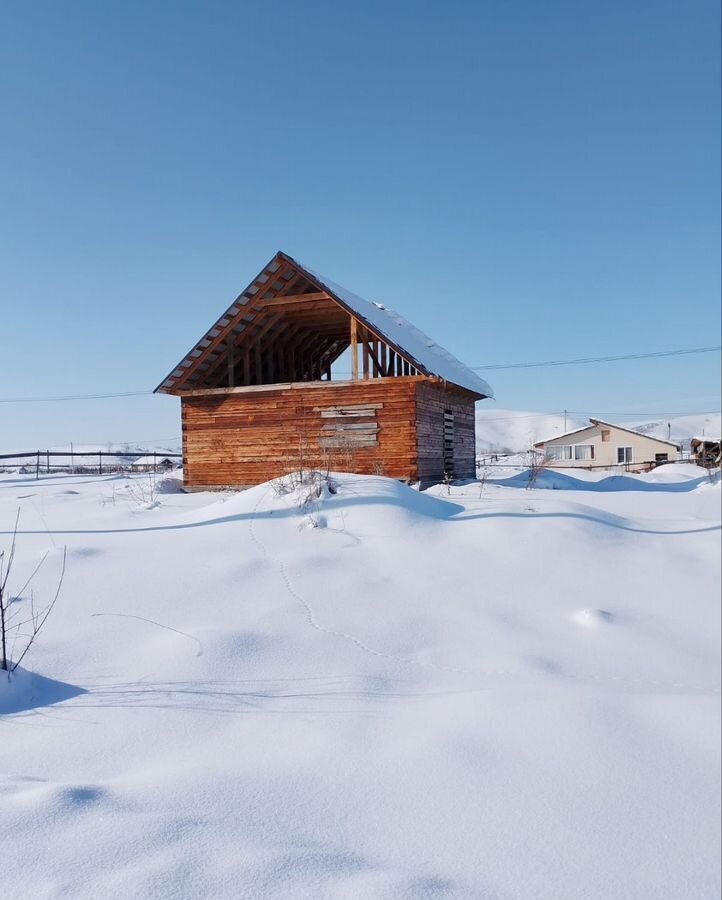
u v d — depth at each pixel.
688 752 3.59
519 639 5.62
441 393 19.70
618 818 2.94
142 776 3.12
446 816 2.88
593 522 9.30
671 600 6.73
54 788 2.77
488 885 2.40
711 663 5.26
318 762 3.34
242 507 9.98
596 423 55.06
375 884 2.23
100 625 5.58
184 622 5.70
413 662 5.10
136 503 13.42
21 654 4.87
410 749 3.52
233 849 2.39
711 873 2.57
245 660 4.94
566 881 2.48
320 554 7.86
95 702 4.16
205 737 3.68
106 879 2.13
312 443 17.17
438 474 18.66
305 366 21.81
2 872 2.15
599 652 5.43
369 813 2.87
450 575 7.32
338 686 4.53
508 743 3.62
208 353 17.80
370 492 10.05
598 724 3.87
